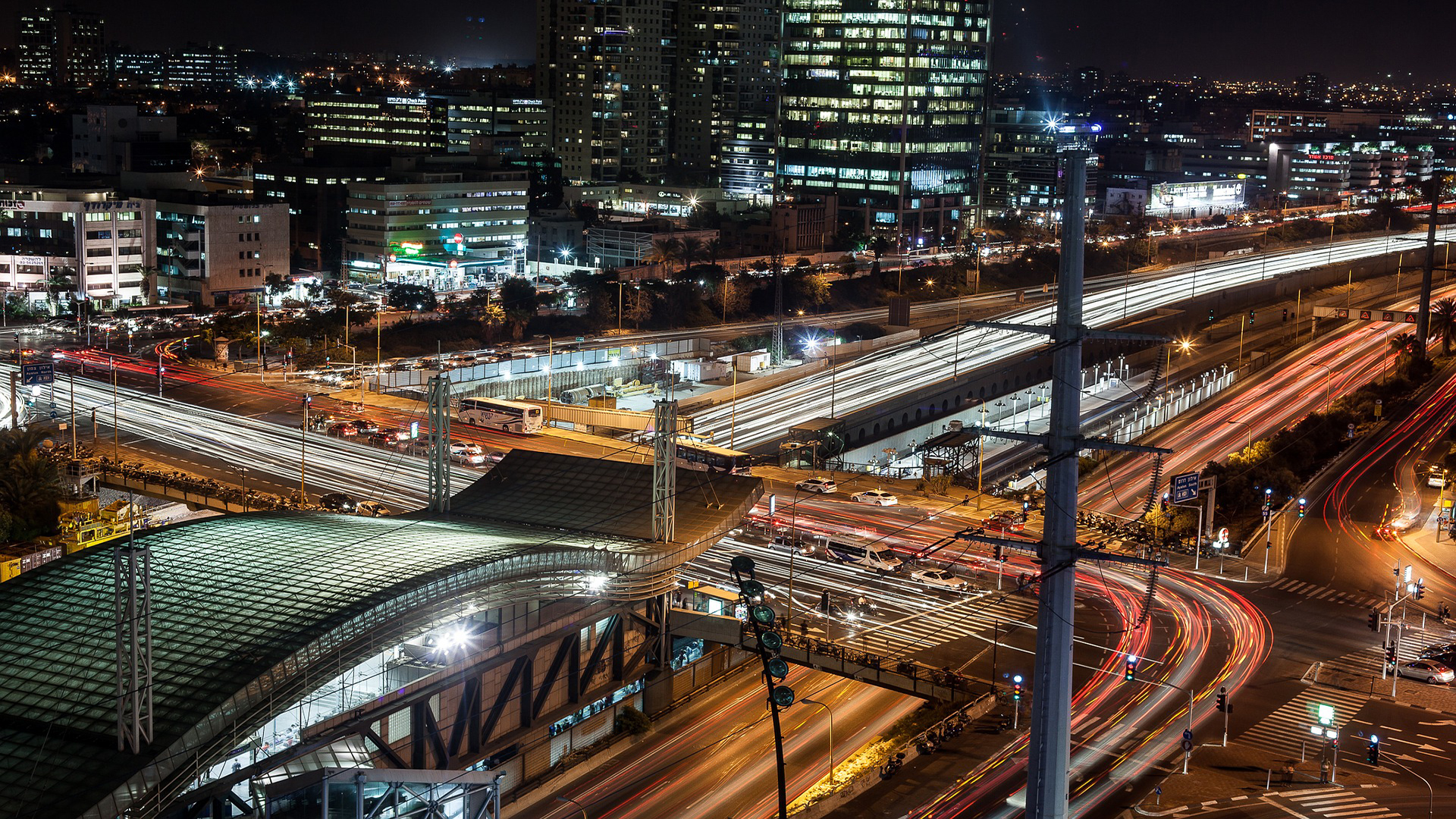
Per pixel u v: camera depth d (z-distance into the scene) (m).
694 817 111.06
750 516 193.62
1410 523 197.12
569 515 144.12
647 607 132.25
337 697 101.50
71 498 181.88
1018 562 174.88
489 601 110.94
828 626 149.38
